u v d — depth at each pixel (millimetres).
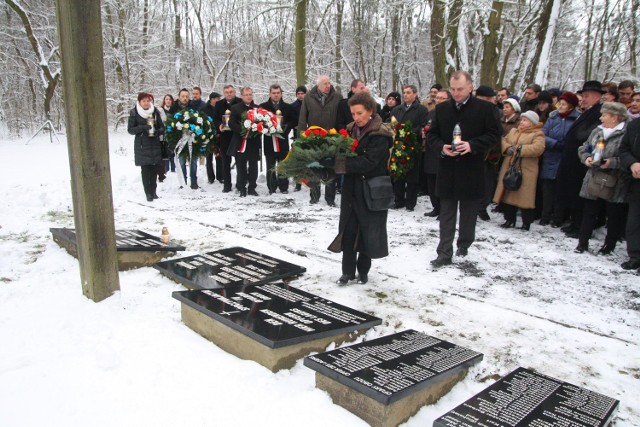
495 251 6168
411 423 2801
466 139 5348
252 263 5148
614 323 4145
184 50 27422
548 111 7930
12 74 23312
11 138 21641
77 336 3631
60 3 3748
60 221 7250
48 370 3156
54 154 15117
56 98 24344
